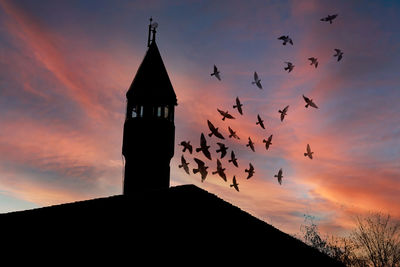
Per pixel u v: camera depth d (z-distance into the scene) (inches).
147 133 858.1
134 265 350.9
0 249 326.3
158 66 938.1
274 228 454.0
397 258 994.7
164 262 367.6
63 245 331.9
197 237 398.9
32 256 324.8
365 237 1034.7
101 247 343.6
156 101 888.9
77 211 351.3
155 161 852.0
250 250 426.6
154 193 396.5
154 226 378.6
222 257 405.1
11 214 343.3
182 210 403.9
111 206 367.2
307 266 458.3
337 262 474.0
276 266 437.4
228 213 430.9
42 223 338.0
